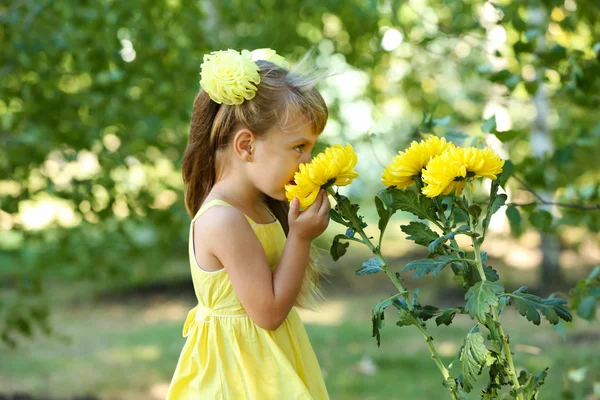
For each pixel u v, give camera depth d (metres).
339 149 1.65
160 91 4.07
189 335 1.89
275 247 1.88
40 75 3.65
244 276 1.74
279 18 5.18
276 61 1.91
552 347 5.71
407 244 12.70
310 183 1.64
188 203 1.99
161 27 4.20
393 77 5.73
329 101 5.41
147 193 4.36
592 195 2.84
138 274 8.34
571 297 2.52
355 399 4.79
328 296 9.02
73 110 3.84
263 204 1.98
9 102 3.74
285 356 1.79
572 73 2.56
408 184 1.65
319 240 5.83
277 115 1.75
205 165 1.93
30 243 4.59
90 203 4.05
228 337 1.80
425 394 4.85
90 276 4.95
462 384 1.52
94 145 4.08
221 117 1.83
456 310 1.61
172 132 4.48
